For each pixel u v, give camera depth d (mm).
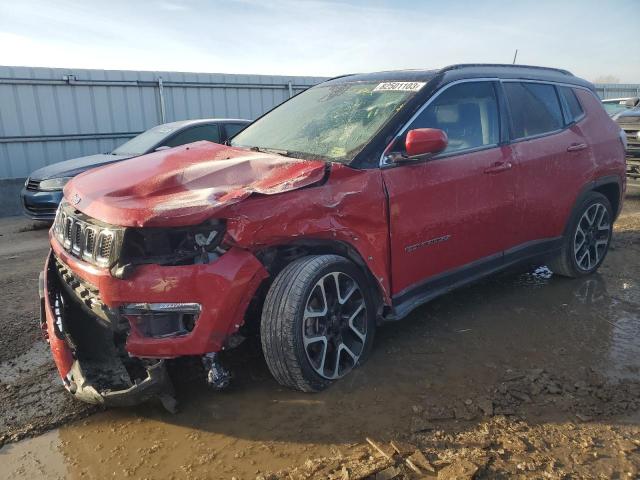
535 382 3119
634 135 9922
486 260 3982
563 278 5047
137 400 2719
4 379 3316
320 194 2963
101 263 2652
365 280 3252
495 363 3381
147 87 13281
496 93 4051
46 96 11836
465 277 3867
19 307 4586
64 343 2861
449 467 2381
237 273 2666
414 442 2590
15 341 3871
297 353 2832
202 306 2625
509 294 4621
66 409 2963
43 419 2863
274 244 2828
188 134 8125
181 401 2998
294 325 2805
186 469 2453
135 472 2443
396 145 3363
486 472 2371
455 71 3875
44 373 3391
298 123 3996
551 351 3551
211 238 2662
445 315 4156
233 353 3498
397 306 3434
